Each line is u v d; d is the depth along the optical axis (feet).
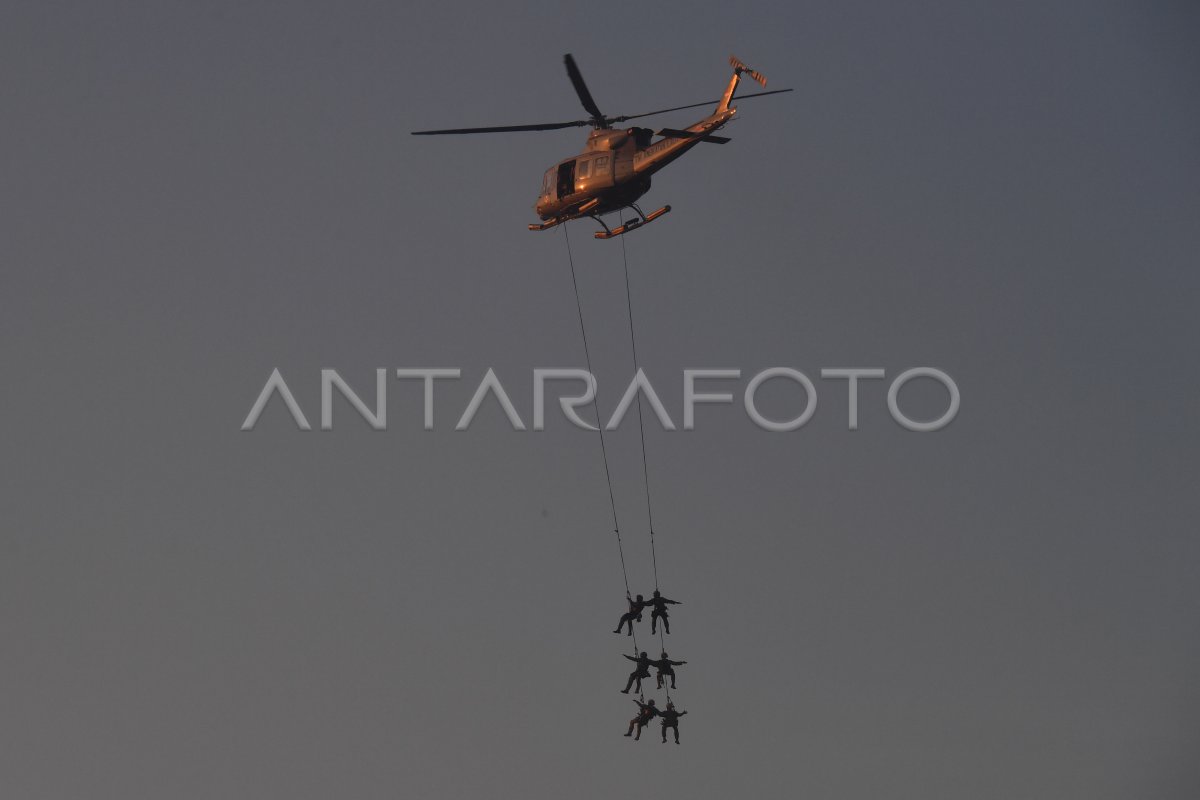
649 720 550.36
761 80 510.58
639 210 552.82
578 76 508.94
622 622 558.97
